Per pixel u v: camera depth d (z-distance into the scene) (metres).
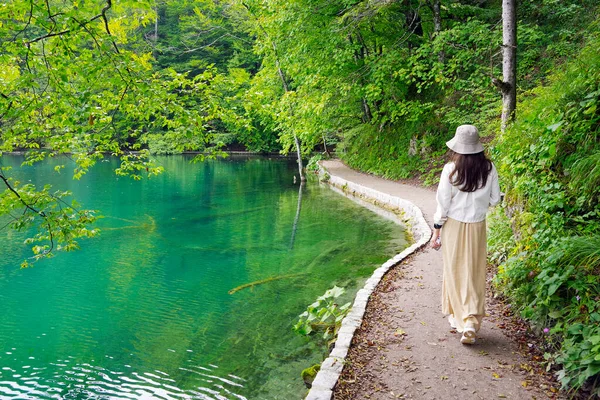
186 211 14.58
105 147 5.06
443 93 17.03
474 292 3.62
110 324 5.83
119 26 4.60
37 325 5.84
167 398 4.13
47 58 3.94
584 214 4.17
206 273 7.94
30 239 4.45
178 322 5.83
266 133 40.62
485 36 12.87
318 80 16.42
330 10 15.88
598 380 2.83
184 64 36.62
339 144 27.78
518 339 3.80
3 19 3.71
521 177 5.01
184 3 8.90
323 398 3.09
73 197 17.78
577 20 13.62
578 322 3.23
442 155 16.28
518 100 10.85
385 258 8.19
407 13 17.22
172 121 4.74
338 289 5.18
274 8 17.00
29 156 4.87
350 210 13.90
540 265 3.92
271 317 5.83
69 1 3.99
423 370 3.42
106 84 4.16
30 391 4.32
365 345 3.93
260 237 10.71
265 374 4.41
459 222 3.64
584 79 4.95
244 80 5.54
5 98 3.99
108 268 8.35
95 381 4.46
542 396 2.99
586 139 4.39
